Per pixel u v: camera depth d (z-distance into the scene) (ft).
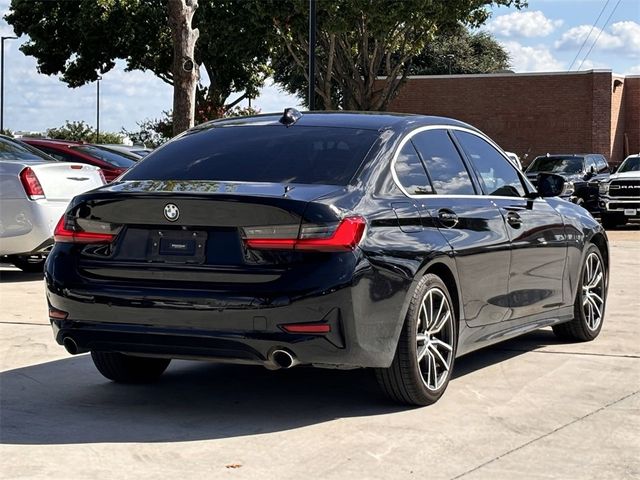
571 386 20.01
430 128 19.95
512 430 16.69
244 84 134.62
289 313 15.88
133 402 18.67
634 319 28.94
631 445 15.84
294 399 18.90
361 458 15.07
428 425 16.98
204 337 16.25
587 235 24.58
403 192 18.15
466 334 19.47
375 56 108.17
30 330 26.13
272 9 105.91
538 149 150.30
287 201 16.10
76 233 17.42
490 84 151.74
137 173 18.60
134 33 125.80
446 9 103.81
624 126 156.15
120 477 14.11
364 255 16.37
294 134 18.93
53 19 130.62
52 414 17.70
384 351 16.93
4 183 35.76
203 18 116.06
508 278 20.81
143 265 16.72
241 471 14.40
